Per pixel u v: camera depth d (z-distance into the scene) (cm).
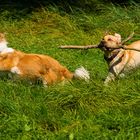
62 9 1316
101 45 865
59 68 892
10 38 1149
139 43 903
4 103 782
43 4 1330
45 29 1223
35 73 871
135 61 885
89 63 997
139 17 1253
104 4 1341
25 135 727
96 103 794
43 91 827
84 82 841
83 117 770
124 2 1360
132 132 730
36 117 766
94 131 732
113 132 736
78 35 1178
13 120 752
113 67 871
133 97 798
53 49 1079
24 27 1233
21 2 1341
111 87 823
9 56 880
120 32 1194
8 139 723
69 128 738
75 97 802
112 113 769
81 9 1318
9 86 830
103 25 1230
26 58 879
